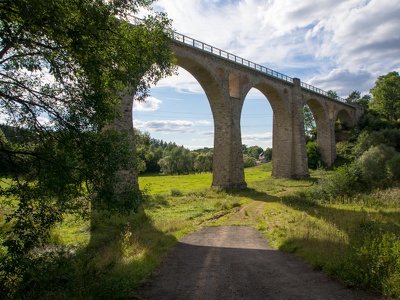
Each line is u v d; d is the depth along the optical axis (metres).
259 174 63.22
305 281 7.49
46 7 5.32
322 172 34.59
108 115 7.82
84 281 7.12
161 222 16.58
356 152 51.59
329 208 20.27
